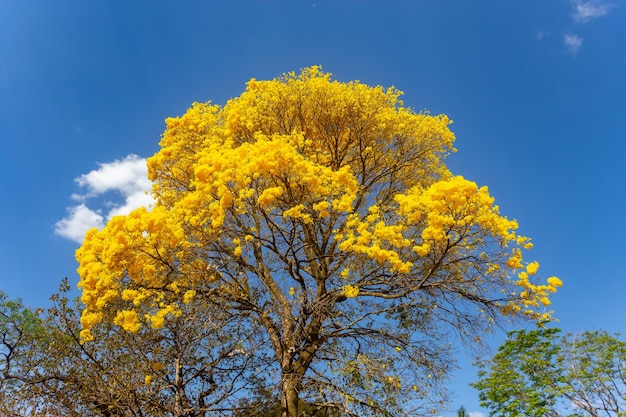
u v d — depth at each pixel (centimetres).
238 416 768
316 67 977
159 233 697
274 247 806
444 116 999
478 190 681
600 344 1480
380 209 866
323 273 905
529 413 1418
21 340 776
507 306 784
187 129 963
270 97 948
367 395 737
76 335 761
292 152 725
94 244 738
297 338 809
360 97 935
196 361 817
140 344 736
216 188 747
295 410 760
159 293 721
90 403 682
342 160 991
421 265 860
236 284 838
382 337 851
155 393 724
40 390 667
